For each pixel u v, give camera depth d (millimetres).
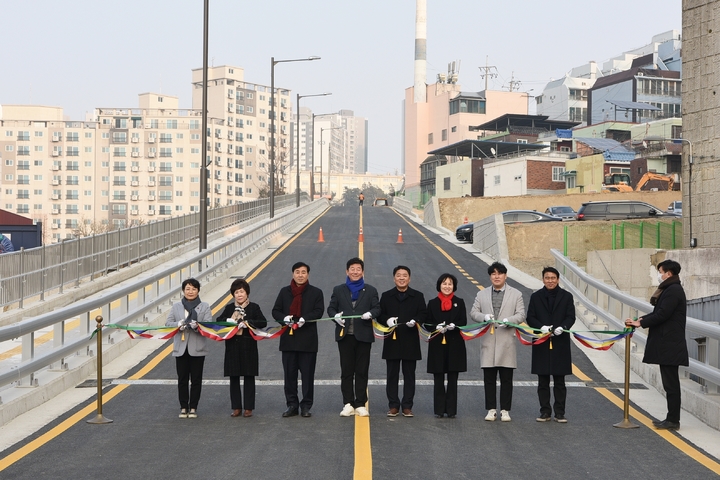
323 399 10906
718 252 29328
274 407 10375
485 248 36844
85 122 144125
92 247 23391
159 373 12406
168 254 30531
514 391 11492
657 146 74062
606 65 128125
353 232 48375
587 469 7504
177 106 164500
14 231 29781
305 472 7312
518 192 82562
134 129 143125
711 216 31422
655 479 7180
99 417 9375
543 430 9172
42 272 19656
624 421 9352
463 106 126500
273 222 41781
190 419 9609
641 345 13195
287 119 169875
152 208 142875
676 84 102062
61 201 143125
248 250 31859
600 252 34719
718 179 31094
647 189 73188
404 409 9875
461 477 7195
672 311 9062
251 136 159750
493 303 9688
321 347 14891
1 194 143625
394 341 9758
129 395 10898
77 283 22141
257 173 160500
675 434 8977
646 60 111062
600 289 15742
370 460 7738
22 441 8469
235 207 44969
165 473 7281
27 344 10242
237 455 7941
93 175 143375
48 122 143625
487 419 9648
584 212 42844
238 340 9734
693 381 10773
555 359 9531
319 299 9844
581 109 121938
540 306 9664
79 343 11867
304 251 35500
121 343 13914
